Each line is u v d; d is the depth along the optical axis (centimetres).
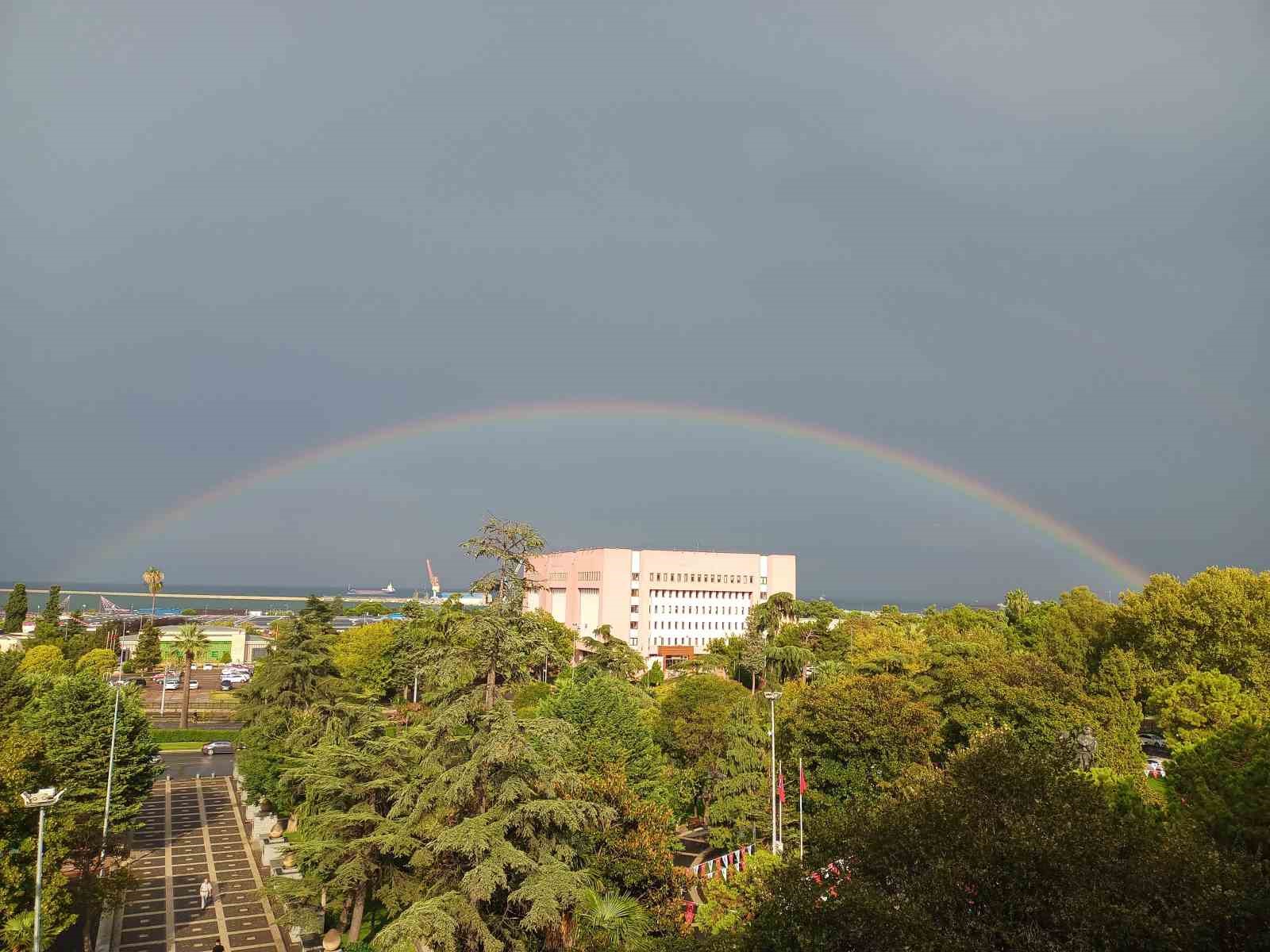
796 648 9194
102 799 4966
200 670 15225
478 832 2656
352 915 3956
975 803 1814
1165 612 6500
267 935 4012
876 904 1543
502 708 2886
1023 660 5756
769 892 1900
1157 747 7281
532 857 2809
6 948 3023
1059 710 4903
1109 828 1716
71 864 4606
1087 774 3061
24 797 2891
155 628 13475
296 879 3816
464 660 2972
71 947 3872
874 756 4712
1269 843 2603
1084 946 1418
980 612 11912
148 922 4169
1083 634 7906
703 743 5444
